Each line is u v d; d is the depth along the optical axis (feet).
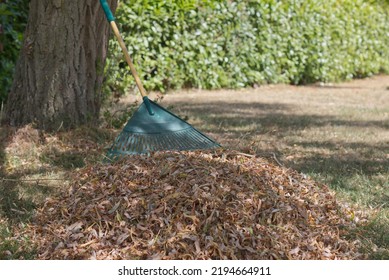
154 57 36.78
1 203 16.74
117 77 30.63
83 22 22.24
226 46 40.37
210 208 14.12
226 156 16.96
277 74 44.11
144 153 17.61
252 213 14.35
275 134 26.09
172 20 36.86
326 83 47.32
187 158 16.24
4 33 27.61
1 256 13.61
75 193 15.56
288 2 43.83
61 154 20.86
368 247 14.24
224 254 13.06
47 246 13.88
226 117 29.89
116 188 15.20
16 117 22.53
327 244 14.19
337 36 47.78
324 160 21.71
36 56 22.08
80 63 22.45
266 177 15.99
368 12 51.21
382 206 17.01
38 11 21.91
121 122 23.81
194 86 39.45
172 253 13.06
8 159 20.26
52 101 22.17
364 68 51.37
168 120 19.53
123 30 34.88
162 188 14.90
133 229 13.89
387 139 25.75
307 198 15.70
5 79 28.17
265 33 42.09
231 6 39.99
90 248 13.51
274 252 13.29
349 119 30.81
